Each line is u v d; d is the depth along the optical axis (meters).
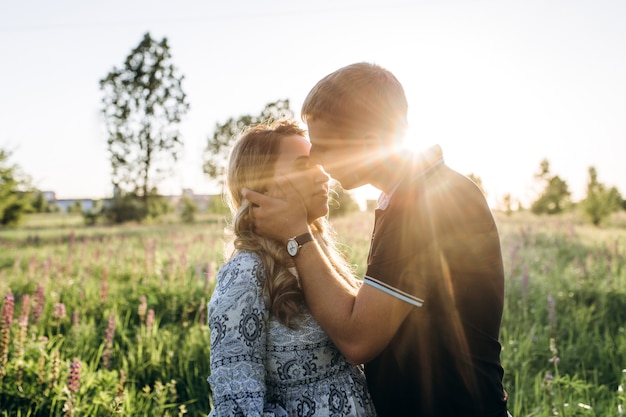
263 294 2.02
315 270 2.00
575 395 4.15
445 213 1.92
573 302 7.10
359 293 1.92
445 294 1.91
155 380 4.61
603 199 25.47
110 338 4.74
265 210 2.05
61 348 5.00
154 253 10.72
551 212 36.09
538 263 10.16
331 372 2.10
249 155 2.15
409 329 1.95
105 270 7.82
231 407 1.87
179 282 7.84
